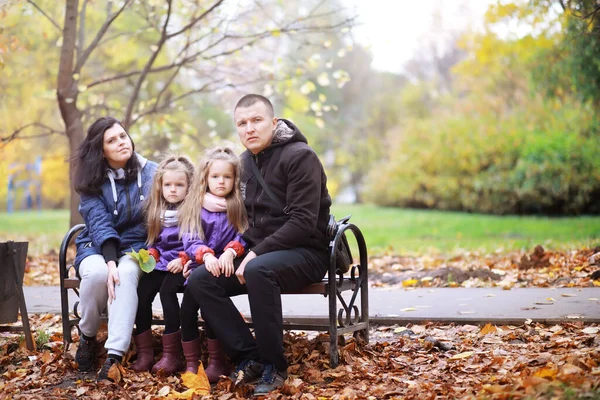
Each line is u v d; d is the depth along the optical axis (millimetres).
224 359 3934
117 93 16375
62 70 9016
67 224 17016
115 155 4238
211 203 3945
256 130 3926
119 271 3949
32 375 3984
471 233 12586
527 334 4332
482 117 18781
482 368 3650
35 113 15430
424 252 9750
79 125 9219
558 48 10727
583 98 11086
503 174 17078
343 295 6062
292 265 3756
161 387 3715
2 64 8898
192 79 18141
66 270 4320
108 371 3793
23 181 23625
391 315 4980
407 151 20953
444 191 19078
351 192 32469
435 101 26594
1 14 9180
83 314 4027
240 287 3814
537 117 17219
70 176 9172
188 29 9320
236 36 8977
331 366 3855
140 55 16531
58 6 11609
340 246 4008
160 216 4117
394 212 19391
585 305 4941
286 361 3689
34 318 5344
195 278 3740
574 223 13078
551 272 6531
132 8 9992
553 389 2977
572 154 15352
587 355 3570
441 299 5555
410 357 4059
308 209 3797
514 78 18266
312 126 28391
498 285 6195
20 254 4461
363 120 29891
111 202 4242
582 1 6836
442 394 3312
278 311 3672
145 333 4074
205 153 4043
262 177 3969
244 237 3957
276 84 10117
